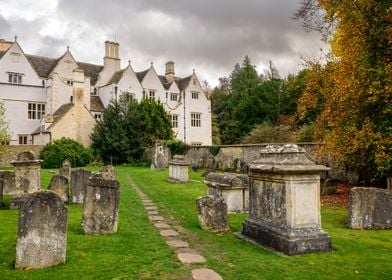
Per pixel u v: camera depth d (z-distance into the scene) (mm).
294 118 40656
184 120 49062
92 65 49031
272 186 7816
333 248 7484
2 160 31938
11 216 10867
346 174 20125
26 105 39812
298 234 7145
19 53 39625
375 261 6723
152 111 38969
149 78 47312
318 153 17406
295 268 6258
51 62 44406
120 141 37031
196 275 5891
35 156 12781
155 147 32938
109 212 8773
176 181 20938
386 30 13672
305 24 17875
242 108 54062
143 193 16750
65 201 13648
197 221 10547
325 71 18484
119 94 43719
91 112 42531
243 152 28297
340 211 12430
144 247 7516
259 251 7363
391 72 12953
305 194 7359
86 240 7938
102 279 5688
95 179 8742
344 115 15188
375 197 9906
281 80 55094
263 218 8141
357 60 14406
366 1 14117
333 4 16016
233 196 12195
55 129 37188
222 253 7172
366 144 13820
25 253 6223
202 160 32875
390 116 13703
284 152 7664
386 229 9734
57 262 6363
